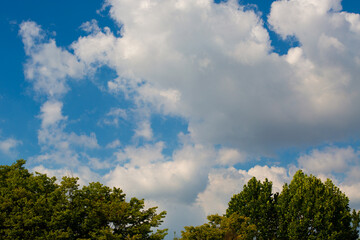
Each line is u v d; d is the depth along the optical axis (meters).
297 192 43.09
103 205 32.88
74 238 31.94
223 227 39.62
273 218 45.34
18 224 29.11
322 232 39.00
